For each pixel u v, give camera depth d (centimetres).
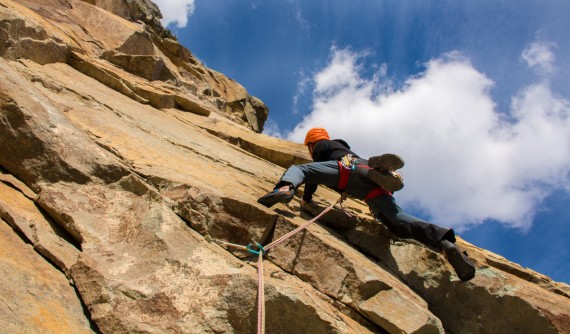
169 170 475
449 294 479
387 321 395
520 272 544
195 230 402
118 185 407
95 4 1164
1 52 562
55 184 393
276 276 402
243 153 760
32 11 809
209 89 1437
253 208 431
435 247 484
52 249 340
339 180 536
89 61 723
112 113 586
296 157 810
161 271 343
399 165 501
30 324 271
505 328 442
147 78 902
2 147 400
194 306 328
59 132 414
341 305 405
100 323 306
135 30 998
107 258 347
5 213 346
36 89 460
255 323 328
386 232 551
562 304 439
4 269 296
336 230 566
